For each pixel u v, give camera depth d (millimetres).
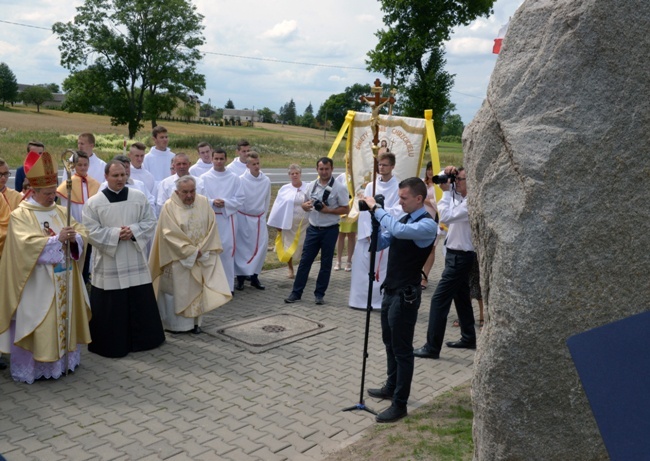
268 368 6062
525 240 2666
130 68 45312
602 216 2604
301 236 9633
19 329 5410
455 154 53094
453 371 6164
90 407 5078
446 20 34406
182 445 4480
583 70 2619
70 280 5664
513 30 2926
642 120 2559
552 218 2629
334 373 5992
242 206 8859
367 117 8703
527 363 2697
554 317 2650
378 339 7055
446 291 6371
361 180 8773
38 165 5477
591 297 2639
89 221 6121
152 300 6520
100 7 44625
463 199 6227
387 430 4734
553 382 2695
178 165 8227
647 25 2537
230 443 4531
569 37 2639
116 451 4363
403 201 4770
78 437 4555
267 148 45031
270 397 5375
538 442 2752
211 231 7082
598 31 2570
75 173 8211
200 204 7074
